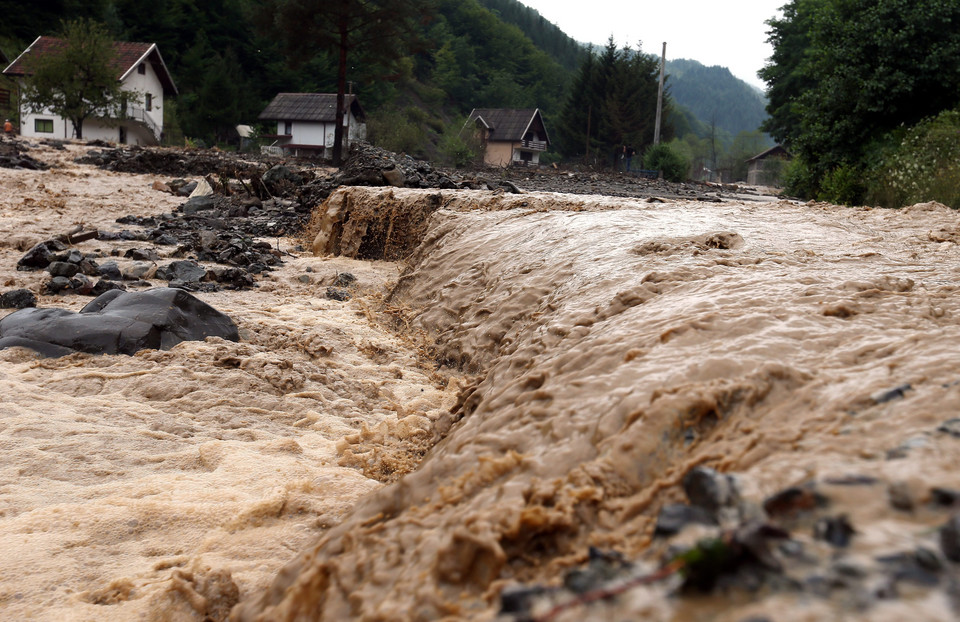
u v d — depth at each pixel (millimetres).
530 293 7418
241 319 9055
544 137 83812
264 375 6746
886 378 2635
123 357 7117
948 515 1686
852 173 22141
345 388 6809
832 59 24203
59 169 26734
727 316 3654
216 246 14359
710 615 1545
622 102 83938
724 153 110438
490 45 135250
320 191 19094
